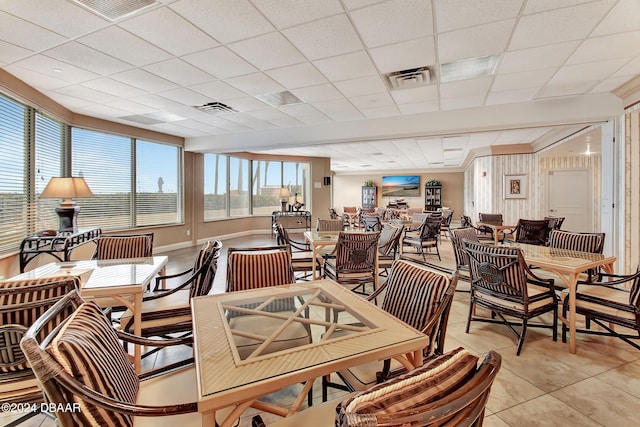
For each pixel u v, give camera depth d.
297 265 3.73
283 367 1.02
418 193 14.15
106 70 3.26
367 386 1.35
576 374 2.03
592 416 1.65
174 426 1.08
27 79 3.48
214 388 0.91
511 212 7.82
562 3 2.16
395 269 1.82
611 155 4.07
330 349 1.14
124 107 4.57
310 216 9.33
